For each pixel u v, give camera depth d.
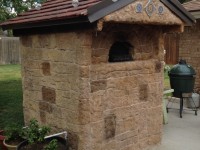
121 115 4.37
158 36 4.77
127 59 4.51
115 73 4.22
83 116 3.94
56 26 4.14
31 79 4.92
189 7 7.61
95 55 4.00
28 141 4.05
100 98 4.07
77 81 3.95
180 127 6.25
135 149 4.64
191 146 5.18
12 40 19.97
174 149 5.03
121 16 3.65
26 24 4.41
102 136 4.16
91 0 3.89
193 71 6.88
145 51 4.68
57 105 4.38
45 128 4.19
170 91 6.68
